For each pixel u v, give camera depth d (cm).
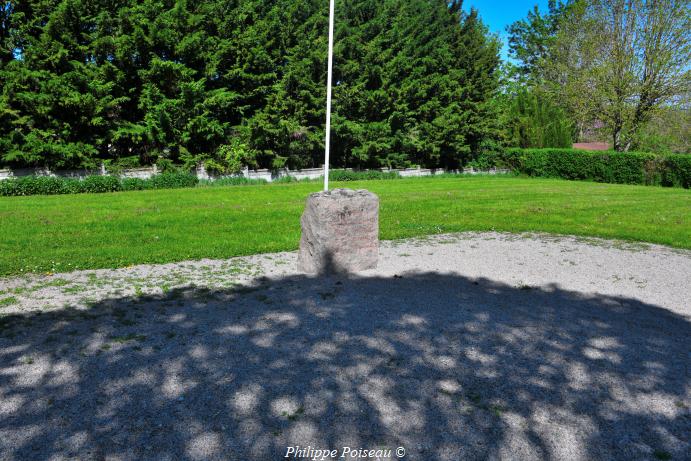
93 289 584
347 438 292
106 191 1906
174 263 725
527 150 3322
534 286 630
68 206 1312
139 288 590
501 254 814
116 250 782
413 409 325
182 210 1257
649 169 2708
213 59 2392
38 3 2052
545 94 3703
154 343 425
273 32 2580
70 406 322
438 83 3192
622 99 2994
